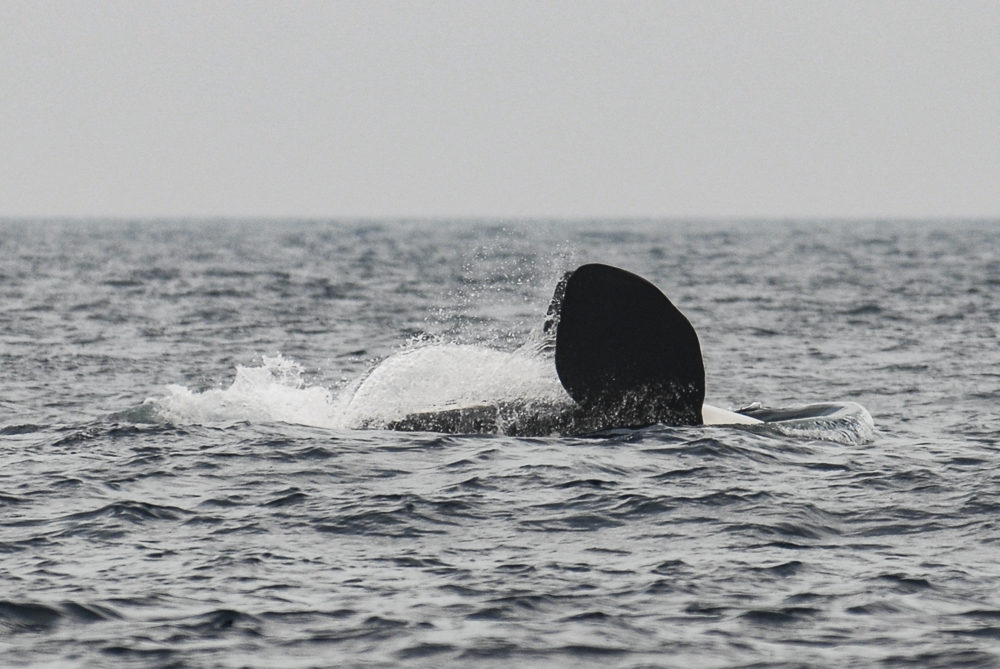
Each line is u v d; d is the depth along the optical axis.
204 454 49.12
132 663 27.94
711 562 35.62
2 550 36.41
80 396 73.75
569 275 57.97
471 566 35.25
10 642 28.97
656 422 54.75
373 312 141.88
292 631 29.95
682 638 29.59
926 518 40.69
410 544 37.50
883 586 33.31
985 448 53.91
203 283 188.62
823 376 86.88
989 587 33.22
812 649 28.91
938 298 166.00
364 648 28.92
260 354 98.50
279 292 171.62
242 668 27.72
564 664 28.06
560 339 53.47
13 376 81.38
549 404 54.91
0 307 137.50
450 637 29.58
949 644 29.08
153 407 57.47
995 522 39.97
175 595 32.41
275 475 45.91
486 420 54.69
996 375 87.06
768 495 43.34
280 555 36.16
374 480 45.25
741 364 94.19
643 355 53.75
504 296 176.12
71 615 30.75
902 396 76.69
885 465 49.16
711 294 173.38
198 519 40.03
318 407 59.22
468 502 42.16
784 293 176.00
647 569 34.94
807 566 35.22
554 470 46.53
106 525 39.06
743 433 53.78
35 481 44.81
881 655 28.50
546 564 35.41
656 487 44.28
